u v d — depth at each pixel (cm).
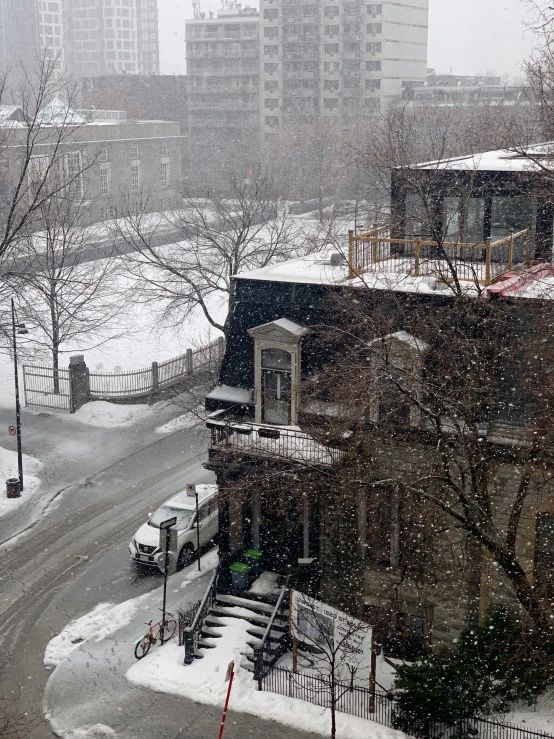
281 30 12850
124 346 4975
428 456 1942
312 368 2189
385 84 12469
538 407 1861
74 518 2980
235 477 2275
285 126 12162
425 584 2044
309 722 1886
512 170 2364
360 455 2041
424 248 2530
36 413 4009
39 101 3516
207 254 5156
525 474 1747
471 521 1753
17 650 2203
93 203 6856
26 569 2636
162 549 2512
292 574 2220
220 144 12900
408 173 2402
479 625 2002
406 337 1983
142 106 13788
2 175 4984
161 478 3297
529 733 1716
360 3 12225
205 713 1931
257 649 1994
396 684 1864
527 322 1956
